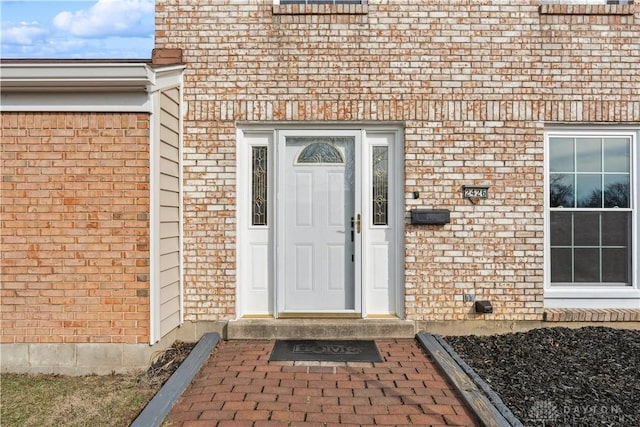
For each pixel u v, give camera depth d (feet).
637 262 18.84
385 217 18.88
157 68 15.39
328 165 18.63
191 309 18.10
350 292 18.62
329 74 18.21
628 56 18.26
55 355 15.16
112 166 15.26
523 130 18.21
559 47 18.25
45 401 12.97
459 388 12.87
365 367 14.88
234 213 18.16
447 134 18.19
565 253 18.92
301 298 18.60
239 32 18.25
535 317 18.11
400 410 12.00
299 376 14.12
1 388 13.94
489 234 18.17
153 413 11.41
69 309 15.17
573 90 18.25
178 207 17.88
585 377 13.74
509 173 18.19
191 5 18.22
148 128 15.26
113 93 15.23
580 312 18.11
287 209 18.62
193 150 18.19
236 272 18.19
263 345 17.10
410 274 18.19
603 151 18.89
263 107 18.15
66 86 14.83
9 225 15.21
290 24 18.24
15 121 15.24
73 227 15.21
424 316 18.16
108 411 12.30
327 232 18.62
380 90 18.19
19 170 15.23
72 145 15.26
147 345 15.16
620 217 18.93
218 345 17.12
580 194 18.92
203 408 12.00
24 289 15.19
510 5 18.21
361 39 18.24
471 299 18.12
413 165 18.20
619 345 16.16
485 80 18.21
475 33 18.21
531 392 12.79
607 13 18.19
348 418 11.56
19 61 17.34
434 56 18.21
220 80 18.21
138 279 15.17
